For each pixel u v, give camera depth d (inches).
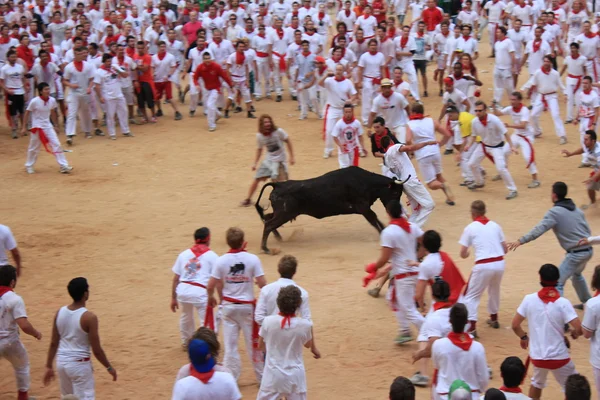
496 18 1143.6
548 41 992.2
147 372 379.9
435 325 324.8
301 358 316.2
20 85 859.4
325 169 728.3
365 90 861.8
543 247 537.3
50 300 469.4
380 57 858.1
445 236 559.2
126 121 866.8
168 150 809.5
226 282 354.3
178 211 631.8
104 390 363.3
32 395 363.3
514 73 911.7
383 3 1094.4
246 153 791.1
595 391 354.6
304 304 326.3
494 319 417.7
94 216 625.0
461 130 661.9
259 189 684.1
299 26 1118.4
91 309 452.8
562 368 326.0
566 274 419.2
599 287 324.2
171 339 415.2
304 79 907.4
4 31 957.2
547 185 665.6
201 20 1137.4
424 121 585.9
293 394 313.1
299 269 506.9
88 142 851.4
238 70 912.9
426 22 1080.2
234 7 1131.3
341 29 942.4
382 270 449.4
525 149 657.0
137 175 733.3
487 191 658.8
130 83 904.3
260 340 321.7
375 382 364.8
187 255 388.5
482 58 1159.0
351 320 430.9
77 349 318.7
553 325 325.1
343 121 642.8
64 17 1251.2
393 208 389.4
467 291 401.7
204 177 721.6
